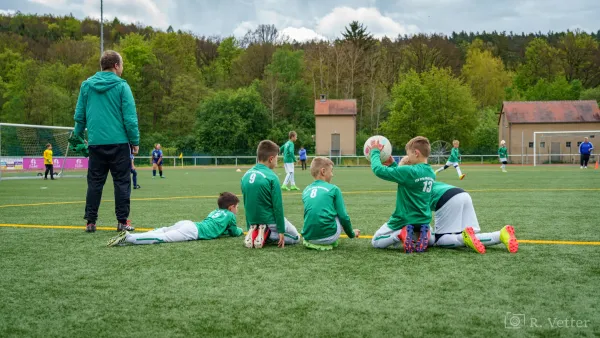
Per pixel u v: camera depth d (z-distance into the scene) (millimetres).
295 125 61500
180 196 11625
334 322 2637
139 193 12664
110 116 5773
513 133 48469
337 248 4777
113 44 69062
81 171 29078
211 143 54188
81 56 67250
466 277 3572
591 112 48312
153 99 63125
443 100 52469
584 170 27000
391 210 8250
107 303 3002
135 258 4301
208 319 2701
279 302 3000
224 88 71688
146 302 3018
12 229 6125
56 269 3889
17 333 2508
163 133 59531
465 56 81062
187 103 59062
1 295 3176
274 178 4785
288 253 4516
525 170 27938
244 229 6195
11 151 27172
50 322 2668
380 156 4895
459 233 4641
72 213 8000
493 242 4570
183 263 4098
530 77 73500
